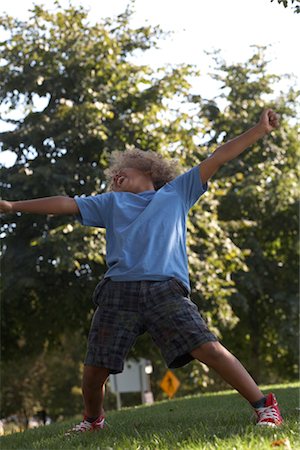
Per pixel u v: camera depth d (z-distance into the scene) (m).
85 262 36.78
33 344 40.56
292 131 47.56
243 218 46.94
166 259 9.31
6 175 36.88
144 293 9.17
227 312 37.34
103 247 34.25
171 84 38.62
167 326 9.07
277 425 9.03
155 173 10.14
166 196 9.66
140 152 10.26
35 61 37.72
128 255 9.34
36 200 9.65
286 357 51.56
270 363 53.47
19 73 37.50
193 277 36.44
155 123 37.94
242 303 43.16
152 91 38.66
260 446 7.50
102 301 9.43
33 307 39.12
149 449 8.27
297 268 47.38
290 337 45.59
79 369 69.00
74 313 38.41
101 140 37.09
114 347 9.27
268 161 46.41
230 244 38.62
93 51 37.97
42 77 36.62
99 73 38.12
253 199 45.12
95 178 36.50
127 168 10.13
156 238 9.38
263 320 48.00
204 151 40.56
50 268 36.44
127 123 37.44
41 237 33.84
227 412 13.67
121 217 9.62
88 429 10.48
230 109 47.06
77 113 35.97
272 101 47.44
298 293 46.72
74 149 37.47
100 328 9.37
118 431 10.44
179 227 9.58
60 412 72.50
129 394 71.81
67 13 38.56
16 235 36.78
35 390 69.94
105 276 9.49
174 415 14.65
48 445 9.78
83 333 41.59
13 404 69.69
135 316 9.25
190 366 37.88
